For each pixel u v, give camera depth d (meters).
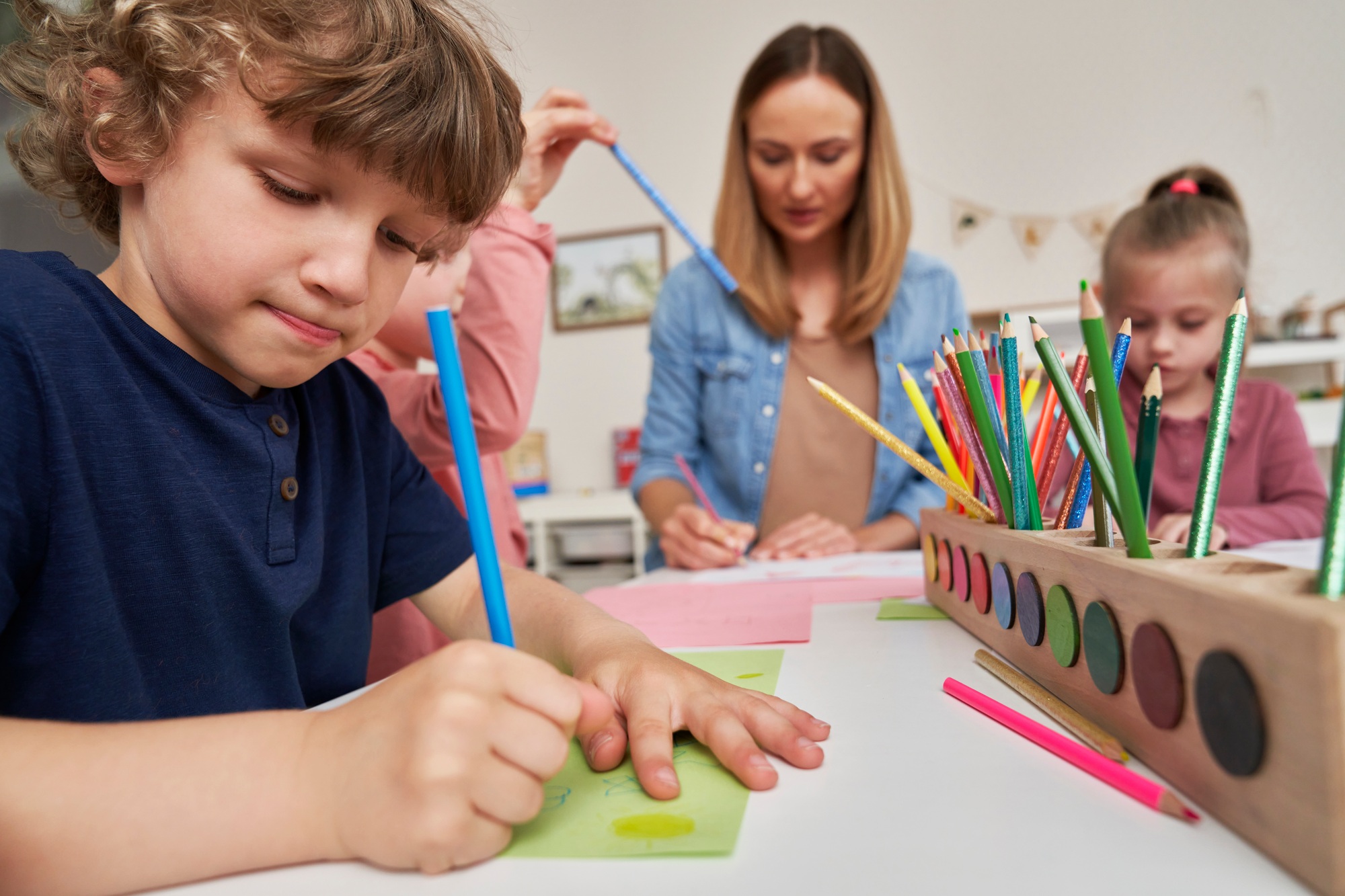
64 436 0.41
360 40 0.41
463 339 0.88
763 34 2.98
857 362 1.37
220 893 0.26
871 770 0.32
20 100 0.50
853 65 1.22
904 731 0.36
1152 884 0.22
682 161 3.06
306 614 0.57
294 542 0.52
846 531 1.15
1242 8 2.69
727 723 0.34
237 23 0.38
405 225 0.44
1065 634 0.37
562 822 0.29
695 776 0.33
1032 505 0.47
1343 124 2.65
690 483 1.38
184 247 0.40
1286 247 2.70
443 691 0.27
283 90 0.37
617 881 0.24
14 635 0.40
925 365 1.34
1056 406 0.57
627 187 3.10
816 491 1.37
